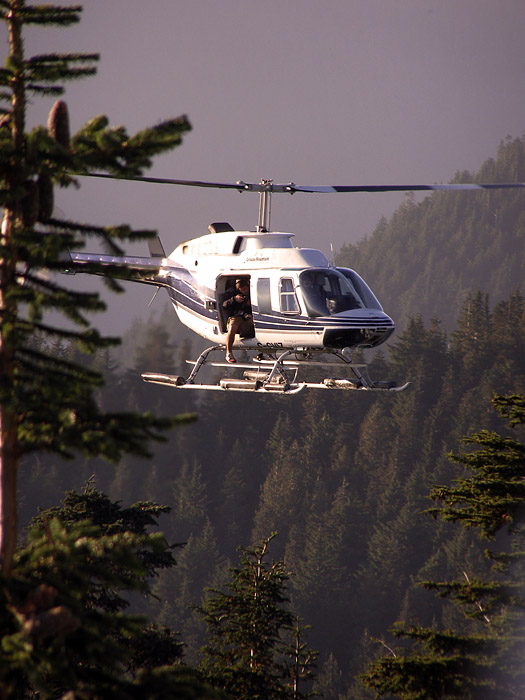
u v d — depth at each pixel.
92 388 24.08
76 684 23.81
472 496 65.31
